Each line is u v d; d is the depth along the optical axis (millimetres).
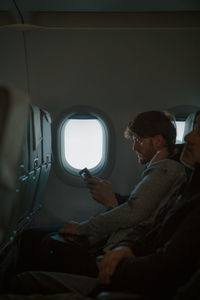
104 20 3299
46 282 1772
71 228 2236
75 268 2193
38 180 2750
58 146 3543
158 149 2172
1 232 1260
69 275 1847
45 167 2982
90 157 3600
